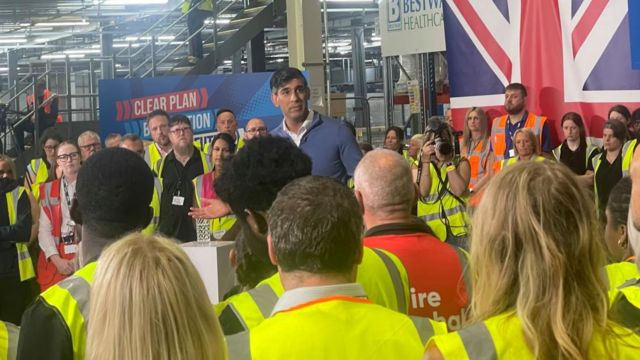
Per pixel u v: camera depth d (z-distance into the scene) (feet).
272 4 37.96
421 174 17.51
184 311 4.58
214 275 10.24
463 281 7.03
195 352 4.57
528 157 16.51
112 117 26.91
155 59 38.34
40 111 40.63
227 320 6.39
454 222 17.13
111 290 4.56
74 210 8.95
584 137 16.37
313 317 5.30
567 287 4.46
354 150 13.28
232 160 7.11
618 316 6.03
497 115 17.75
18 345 6.48
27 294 17.76
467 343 4.47
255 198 6.97
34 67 67.21
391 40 26.99
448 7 17.46
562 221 4.54
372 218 7.47
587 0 15.78
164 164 17.48
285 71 13.35
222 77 25.86
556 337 4.35
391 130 25.70
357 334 5.28
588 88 16.01
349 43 73.05
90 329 4.61
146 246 4.70
